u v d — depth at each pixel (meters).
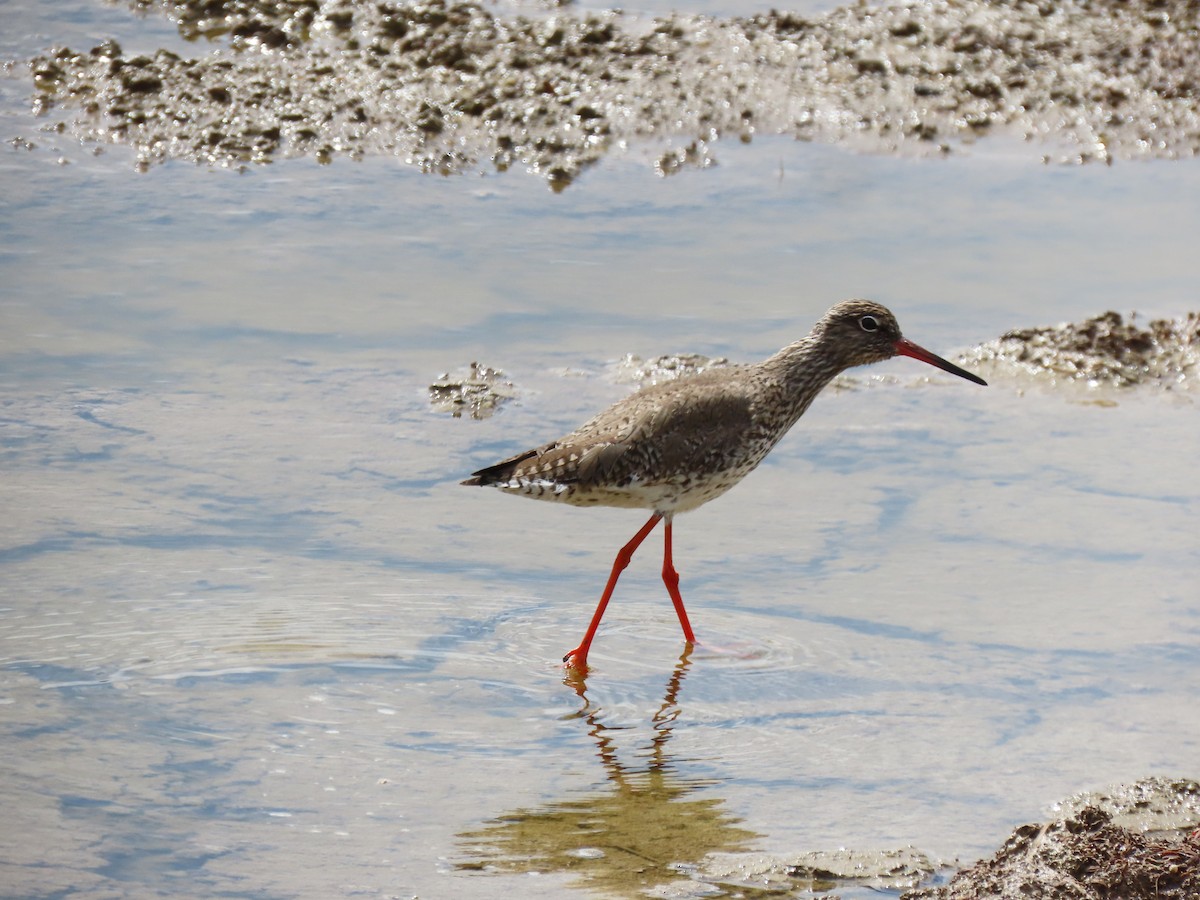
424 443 14.80
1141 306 18.20
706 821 9.17
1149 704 10.59
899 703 10.68
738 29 25.34
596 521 13.85
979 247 19.61
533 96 23.02
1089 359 17.05
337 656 11.06
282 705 10.38
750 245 19.53
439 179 21.20
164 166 21.06
